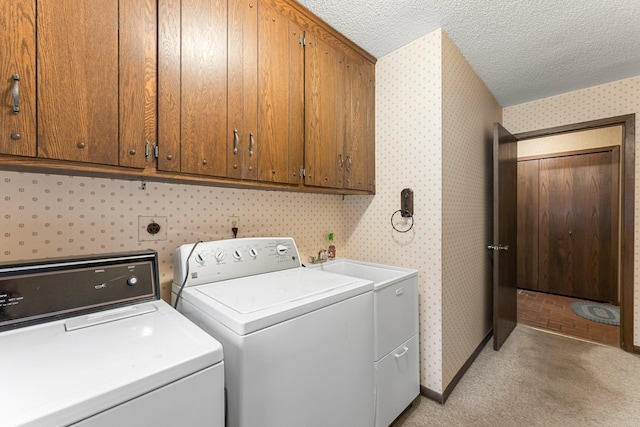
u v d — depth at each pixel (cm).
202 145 116
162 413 64
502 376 209
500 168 251
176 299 124
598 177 382
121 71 96
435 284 183
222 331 91
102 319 91
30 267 88
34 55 80
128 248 127
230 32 125
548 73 240
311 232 214
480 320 248
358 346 125
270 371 91
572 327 298
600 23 175
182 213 145
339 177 183
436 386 181
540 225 427
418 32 185
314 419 105
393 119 205
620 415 166
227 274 136
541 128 291
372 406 135
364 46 199
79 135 88
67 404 52
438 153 182
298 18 156
